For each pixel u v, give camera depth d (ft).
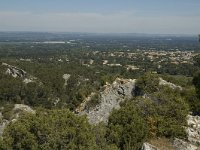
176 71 476.95
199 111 102.78
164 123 71.97
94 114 103.65
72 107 146.00
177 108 77.87
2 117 176.86
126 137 66.54
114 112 75.20
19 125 54.13
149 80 104.42
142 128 68.08
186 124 75.10
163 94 83.56
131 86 109.40
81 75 421.18
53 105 317.63
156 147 61.62
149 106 77.61
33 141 52.31
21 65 408.05
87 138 54.39
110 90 110.42
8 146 53.01
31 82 322.96
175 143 66.54
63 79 364.58
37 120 54.65
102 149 59.82
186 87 122.52
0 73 322.34
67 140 53.26
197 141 68.33
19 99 306.55
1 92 300.61
